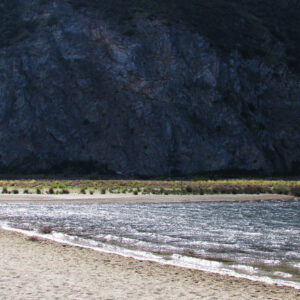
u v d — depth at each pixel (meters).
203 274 11.65
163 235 18.39
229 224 22.19
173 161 73.06
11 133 74.88
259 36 90.94
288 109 83.94
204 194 42.94
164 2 91.75
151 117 75.25
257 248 15.84
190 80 79.19
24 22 88.31
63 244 15.26
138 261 12.98
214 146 75.00
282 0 107.88
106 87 78.81
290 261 13.84
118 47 80.38
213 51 81.31
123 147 73.44
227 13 93.50
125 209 28.91
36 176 70.06
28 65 79.88
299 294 9.91
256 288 10.32
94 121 76.62
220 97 78.88
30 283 9.57
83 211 27.38
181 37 81.62
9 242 15.14
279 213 27.66
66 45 82.44
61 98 78.25
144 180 65.75
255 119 79.69
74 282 9.95
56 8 87.19
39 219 23.11
